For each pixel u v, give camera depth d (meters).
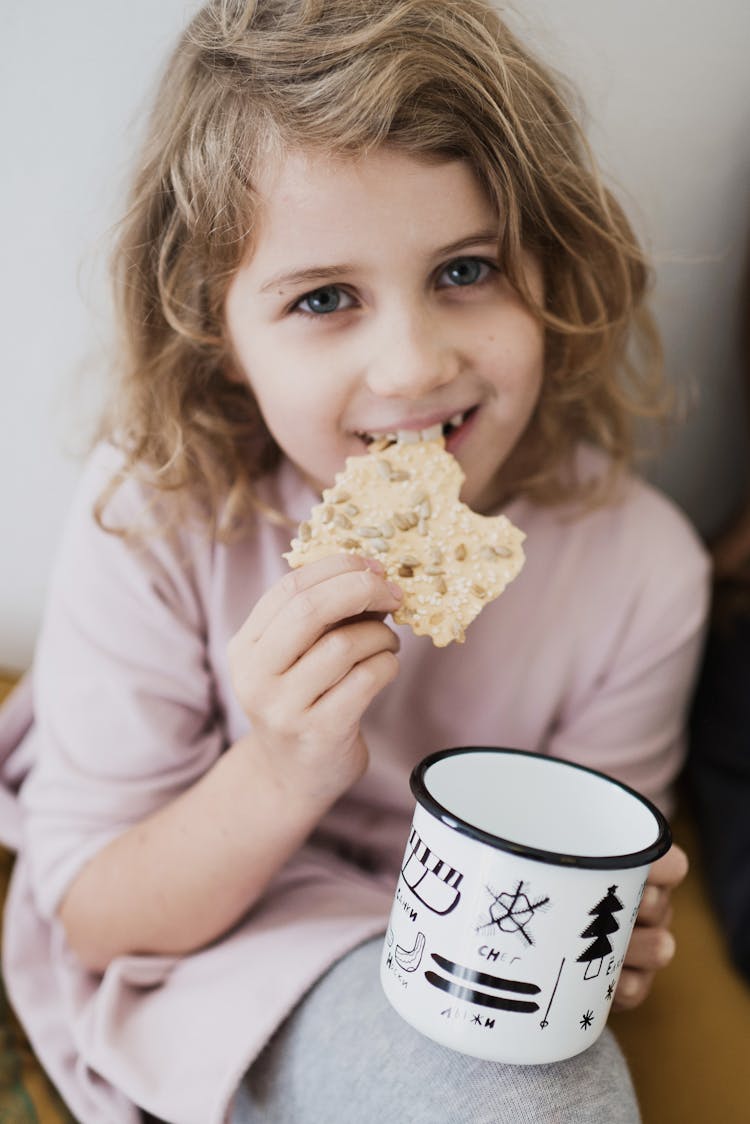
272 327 0.56
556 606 0.67
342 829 0.66
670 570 0.68
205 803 0.57
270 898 0.61
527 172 0.56
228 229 0.55
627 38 0.68
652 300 0.74
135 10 0.67
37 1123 0.58
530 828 0.51
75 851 0.61
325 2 0.55
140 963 0.59
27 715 0.73
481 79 0.54
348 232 0.53
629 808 0.49
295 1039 0.53
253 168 0.53
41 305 0.72
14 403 0.75
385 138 0.52
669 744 0.70
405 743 0.66
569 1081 0.48
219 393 0.65
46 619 0.67
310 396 0.56
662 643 0.68
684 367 0.76
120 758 0.63
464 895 0.45
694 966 0.65
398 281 0.54
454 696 0.66
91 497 0.66
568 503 0.68
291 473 0.66
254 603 0.65
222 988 0.56
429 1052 0.49
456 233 0.54
